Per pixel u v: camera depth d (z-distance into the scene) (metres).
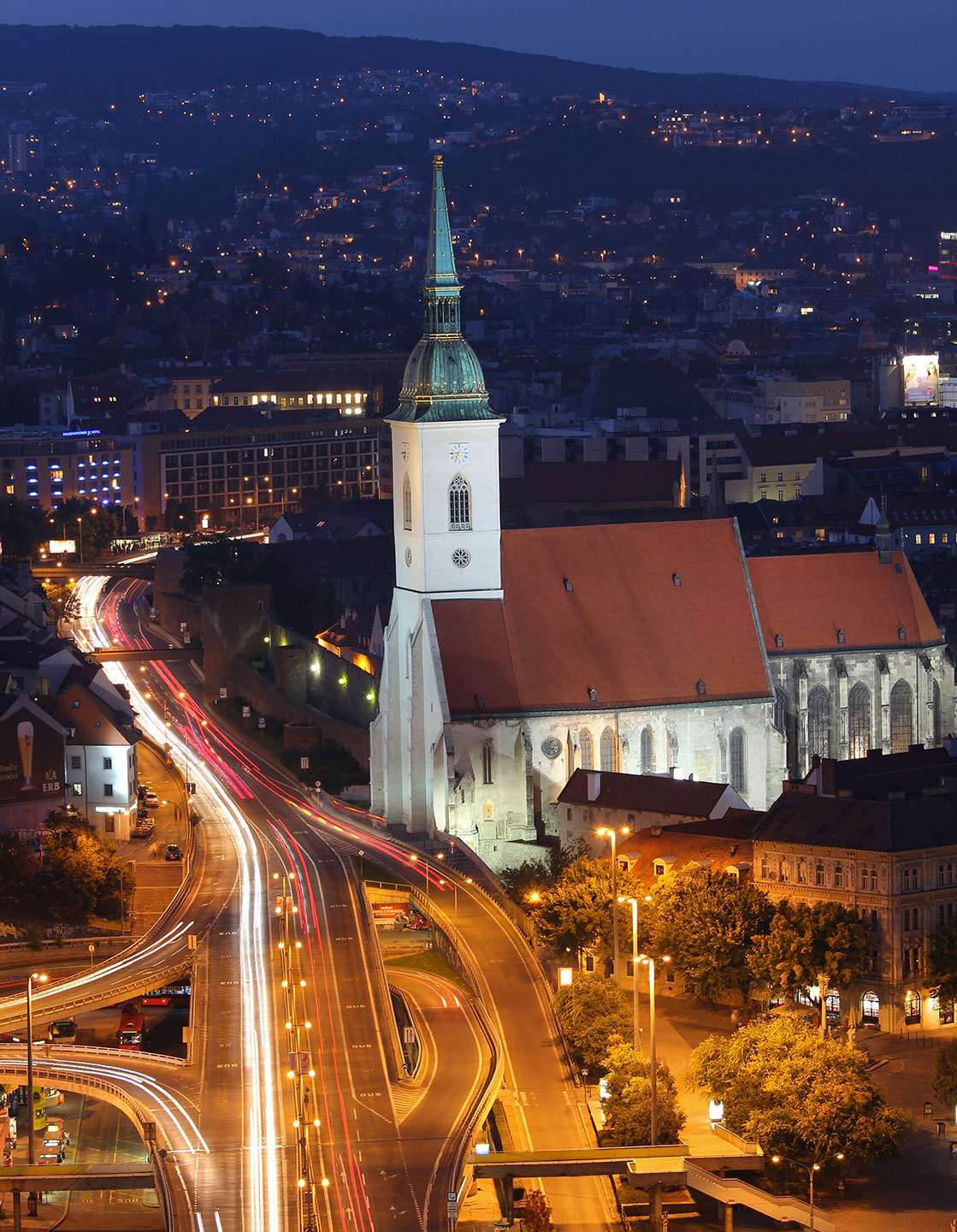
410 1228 190.62
